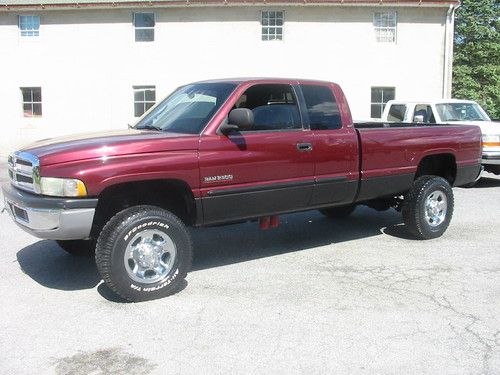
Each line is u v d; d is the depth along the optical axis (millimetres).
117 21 19594
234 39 19172
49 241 6926
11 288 5148
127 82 19859
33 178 4598
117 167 4551
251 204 5352
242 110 4918
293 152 5543
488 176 13648
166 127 5422
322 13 18906
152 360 3703
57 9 19500
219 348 3871
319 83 5973
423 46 18984
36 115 20641
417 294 4922
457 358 3699
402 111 13031
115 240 4566
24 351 3840
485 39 27516
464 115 12266
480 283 5219
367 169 6211
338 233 7316
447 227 7180
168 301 4785
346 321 4320
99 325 4281
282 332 4129
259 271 5641
